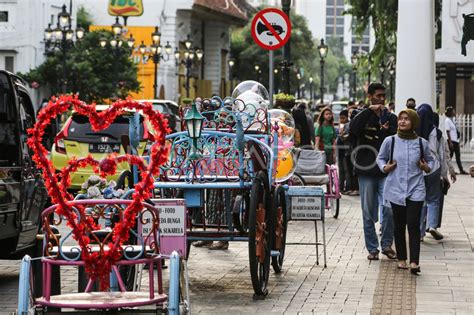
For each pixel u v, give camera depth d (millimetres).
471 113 86750
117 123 38594
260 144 21594
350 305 20484
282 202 24219
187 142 21578
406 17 37594
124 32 119500
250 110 23297
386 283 23266
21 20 116750
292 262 26453
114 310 14219
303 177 37438
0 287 22922
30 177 23453
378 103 27609
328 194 37375
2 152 22750
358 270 25188
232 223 21672
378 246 28109
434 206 31078
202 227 22172
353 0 92750
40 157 14312
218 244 28812
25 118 23641
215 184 21125
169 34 142000
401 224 25234
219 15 156875
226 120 22812
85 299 14211
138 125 19281
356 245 29938
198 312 19625
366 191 27016
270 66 35719
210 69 162375
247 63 186125
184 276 15977
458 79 86625
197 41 158125
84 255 14297
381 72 122562
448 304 20609
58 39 94188
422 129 30516
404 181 24969
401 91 37812
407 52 37594
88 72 109062
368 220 27000
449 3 78812
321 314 19516
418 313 19625
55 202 14352
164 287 21531
